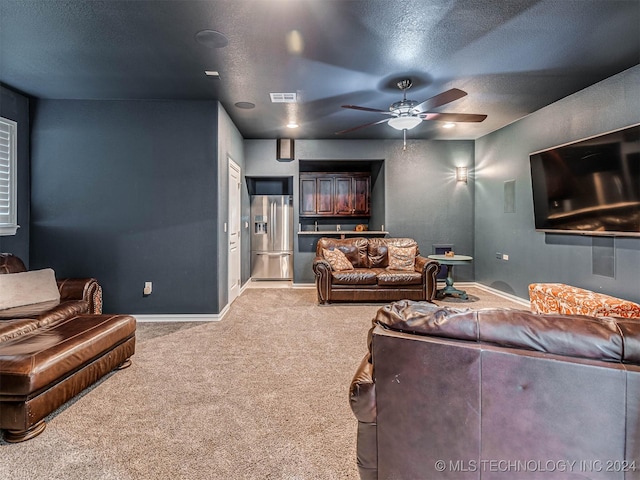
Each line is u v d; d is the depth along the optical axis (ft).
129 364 8.96
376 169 21.43
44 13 7.69
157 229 13.42
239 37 8.71
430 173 19.89
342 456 5.52
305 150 19.63
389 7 7.50
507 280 16.96
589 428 3.58
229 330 12.07
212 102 13.35
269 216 21.90
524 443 3.76
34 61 10.03
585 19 8.00
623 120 10.68
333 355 9.73
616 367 3.51
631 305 9.75
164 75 10.96
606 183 10.87
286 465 5.30
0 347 6.55
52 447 5.70
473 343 3.91
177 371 8.66
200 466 5.27
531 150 15.01
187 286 13.47
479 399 3.85
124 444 5.78
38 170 13.15
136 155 13.33
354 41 8.92
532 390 3.70
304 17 7.86
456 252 20.04
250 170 19.57
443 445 4.02
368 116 15.25
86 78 11.21
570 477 3.66
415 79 11.29
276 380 8.17
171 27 8.27
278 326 12.51
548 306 12.09
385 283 15.74
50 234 13.25
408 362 4.10
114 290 13.39
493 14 7.78
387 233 19.67
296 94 12.60
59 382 6.56
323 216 23.08
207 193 13.43
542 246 14.46
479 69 10.53
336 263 16.76
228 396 7.42
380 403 4.26
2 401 5.79
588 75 10.99
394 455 4.25
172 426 6.31
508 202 16.76
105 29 8.36
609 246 11.18
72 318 8.67
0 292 9.47
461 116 11.54
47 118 13.12
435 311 4.26
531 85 11.80
